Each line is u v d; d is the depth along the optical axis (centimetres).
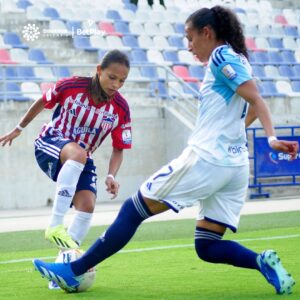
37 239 2962
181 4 7662
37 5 6481
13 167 4531
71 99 1764
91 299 1599
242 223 3394
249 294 1620
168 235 2992
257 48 6906
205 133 1550
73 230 1812
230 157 1550
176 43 6462
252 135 5172
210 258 1625
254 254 1588
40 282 1873
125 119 1834
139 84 5562
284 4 8375
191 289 1723
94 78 1753
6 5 6203
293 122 5553
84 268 1633
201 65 5978
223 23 1571
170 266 2128
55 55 5803
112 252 1597
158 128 5034
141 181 4959
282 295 1573
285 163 5084
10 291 1745
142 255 2386
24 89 5075
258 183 5016
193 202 1546
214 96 1546
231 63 1516
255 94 1502
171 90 5459
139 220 1571
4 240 2936
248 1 8006
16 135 1884
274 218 3628
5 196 4509
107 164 4806
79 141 1791
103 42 6084
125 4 7069
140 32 6531
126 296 1634
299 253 2373
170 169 1537
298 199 4897
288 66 6562
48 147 1775
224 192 1593
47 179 4634
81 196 1816
